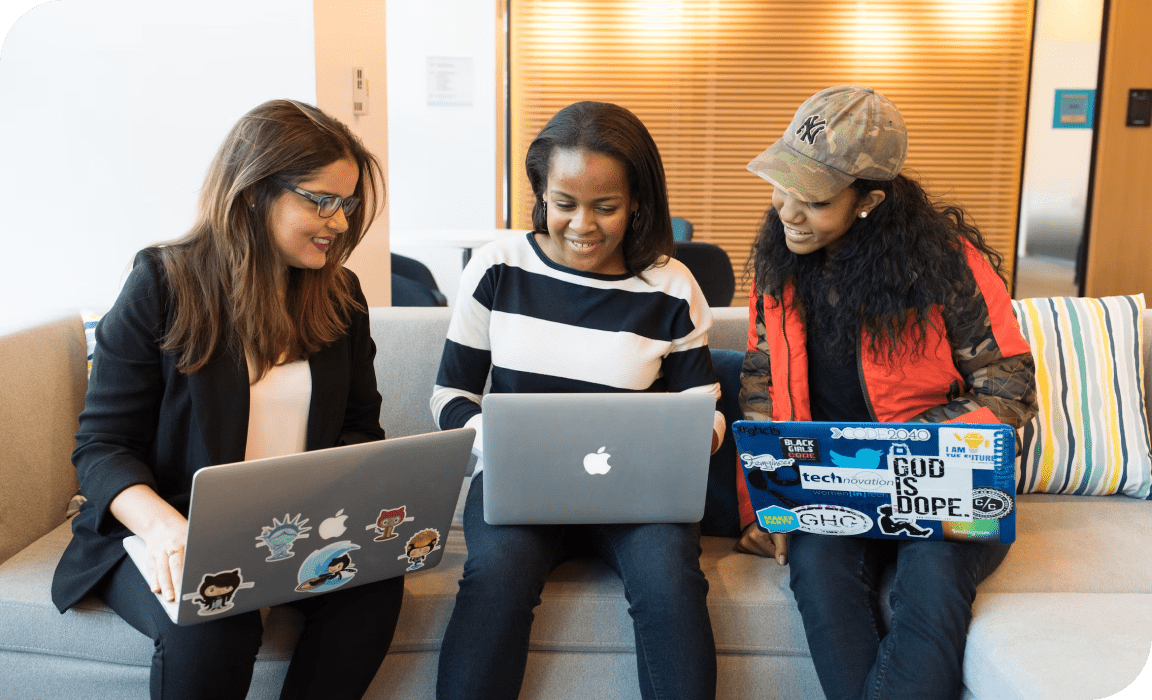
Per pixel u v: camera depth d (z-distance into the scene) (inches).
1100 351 79.3
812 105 64.9
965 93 226.2
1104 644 53.3
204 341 58.0
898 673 55.4
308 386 61.9
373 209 63.9
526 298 67.9
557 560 66.2
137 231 93.6
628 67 227.3
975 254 66.6
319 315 62.4
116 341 57.6
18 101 90.7
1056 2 218.2
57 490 72.6
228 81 93.0
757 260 71.7
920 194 66.2
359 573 55.2
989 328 65.3
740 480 73.2
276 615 59.5
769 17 225.3
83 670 59.8
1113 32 214.1
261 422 60.8
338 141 57.9
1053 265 228.8
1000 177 229.6
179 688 51.7
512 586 57.4
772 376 71.6
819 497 61.1
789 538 66.6
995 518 58.2
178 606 49.5
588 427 57.7
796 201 64.2
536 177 67.0
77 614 58.7
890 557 66.9
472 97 210.4
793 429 59.0
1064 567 64.6
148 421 59.0
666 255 67.7
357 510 52.5
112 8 90.0
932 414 65.4
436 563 58.8
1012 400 64.6
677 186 232.7
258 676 59.3
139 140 92.4
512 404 57.2
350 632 56.3
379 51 118.1
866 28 225.0
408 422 83.0
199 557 48.4
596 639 62.8
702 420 57.9
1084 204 224.7
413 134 212.1
